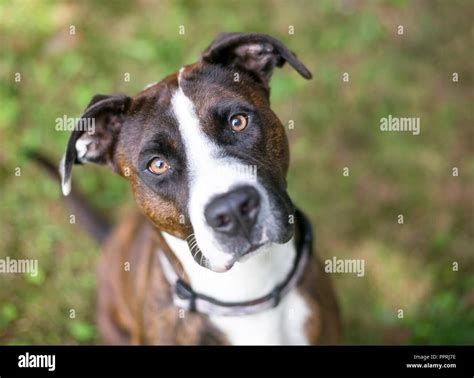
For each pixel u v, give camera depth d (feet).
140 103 4.14
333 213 5.56
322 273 4.53
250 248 3.98
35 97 5.96
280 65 4.30
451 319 5.15
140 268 4.65
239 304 4.32
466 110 5.75
